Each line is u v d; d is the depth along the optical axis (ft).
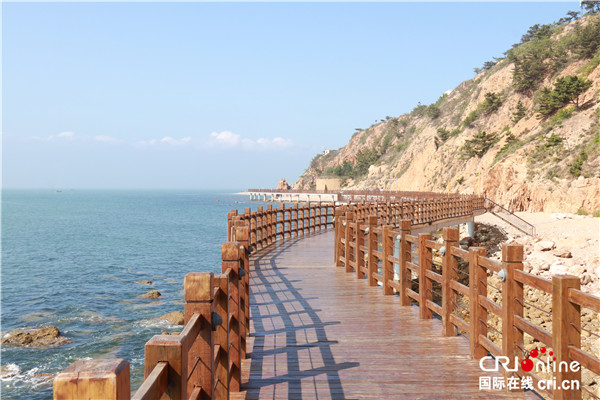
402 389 16.19
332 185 515.91
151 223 279.49
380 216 77.66
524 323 15.10
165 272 111.34
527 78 281.33
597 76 223.71
